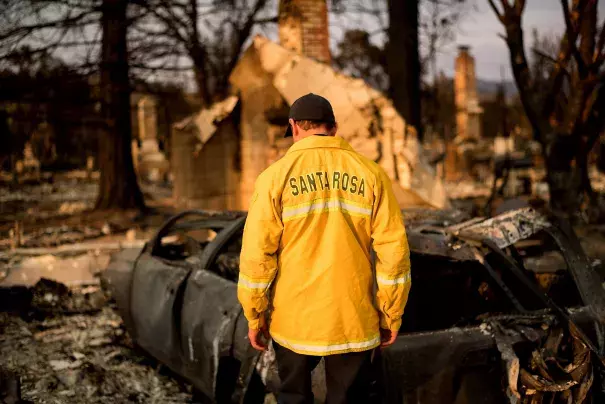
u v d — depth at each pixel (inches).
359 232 90.7
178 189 454.9
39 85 512.4
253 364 130.1
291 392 94.7
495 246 136.9
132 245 453.4
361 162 92.0
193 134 431.8
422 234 147.0
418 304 148.8
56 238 492.1
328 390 93.2
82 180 1330.0
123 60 557.0
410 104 593.6
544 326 123.6
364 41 637.3
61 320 237.3
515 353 117.0
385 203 90.4
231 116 435.5
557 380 115.8
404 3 591.2
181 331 163.6
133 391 169.8
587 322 127.3
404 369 113.5
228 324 142.2
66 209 741.9
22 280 320.2
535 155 847.7
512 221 144.4
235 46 570.6
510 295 133.4
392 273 88.9
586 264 138.7
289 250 90.3
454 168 1379.2
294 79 394.9
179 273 172.9
